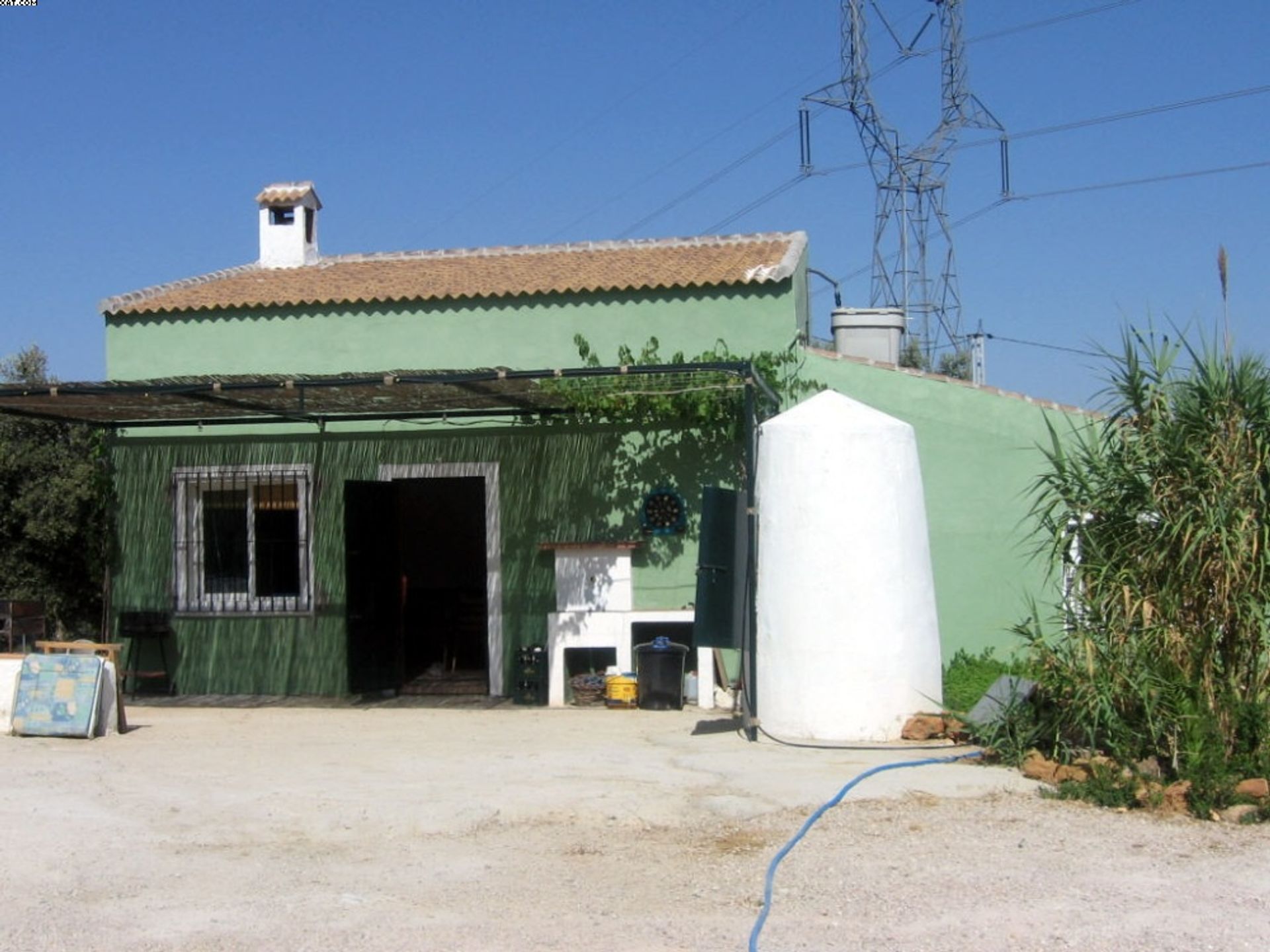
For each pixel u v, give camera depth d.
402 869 6.91
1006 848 7.21
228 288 14.69
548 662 12.95
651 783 8.59
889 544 10.01
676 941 5.82
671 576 13.02
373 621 13.55
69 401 12.11
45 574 15.39
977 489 12.68
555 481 13.37
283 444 13.93
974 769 8.97
